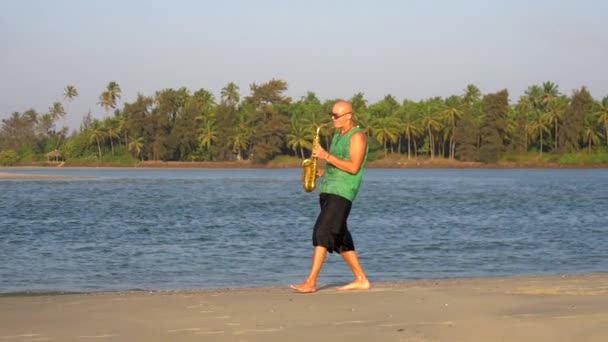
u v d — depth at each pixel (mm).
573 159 125750
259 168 132750
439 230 21125
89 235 19453
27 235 19359
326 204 7660
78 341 5402
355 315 6316
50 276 12086
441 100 133875
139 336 5551
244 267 13133
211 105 140250
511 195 44688
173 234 19750
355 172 7551
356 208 32031
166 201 38031
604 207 32844
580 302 6953
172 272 12555
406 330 5688
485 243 17344
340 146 7594
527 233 20156
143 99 136750
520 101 133000
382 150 136625
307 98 144625
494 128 126125
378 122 133125
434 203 36188
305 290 7684
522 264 13609
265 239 18281
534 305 6785
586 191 50094
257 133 130875
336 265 13102
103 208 31828
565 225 23047
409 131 131375
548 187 57188
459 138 127625
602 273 11383
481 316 6223
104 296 7688
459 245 16906
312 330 5723
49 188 54219
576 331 5570
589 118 127688
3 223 23406
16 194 44906
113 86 143500
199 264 13570
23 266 13305
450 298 7238
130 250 15922
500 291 7820
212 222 24141
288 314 6379
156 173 105875
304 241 17781
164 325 5930
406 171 118875
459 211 30109
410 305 6820
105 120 141375
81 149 144375
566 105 128750
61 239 18328
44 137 153000
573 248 16312
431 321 6020
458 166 129250
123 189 53500
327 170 7680
